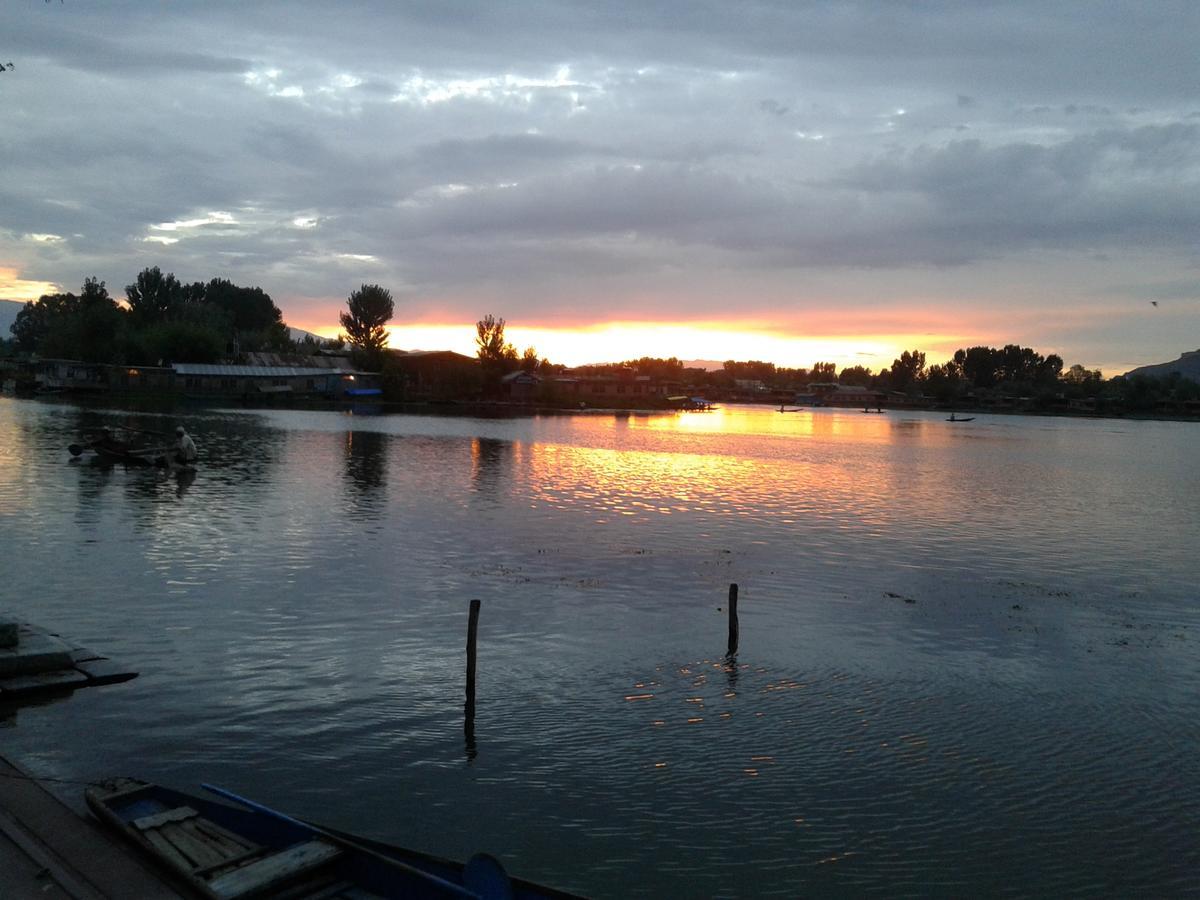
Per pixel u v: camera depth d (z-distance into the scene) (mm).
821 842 13570
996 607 27203
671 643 22406
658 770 15602
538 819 13898
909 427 141125
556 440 84438
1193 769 16312
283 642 21188
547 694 18766
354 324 186750
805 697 19156
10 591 24422
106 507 37531
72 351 140125
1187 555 36969
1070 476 68812
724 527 39281
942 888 12547
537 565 30219
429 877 10461
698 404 181125
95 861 11328
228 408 111688
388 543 32781
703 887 12352
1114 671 21531
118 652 20047
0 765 14281
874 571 31609
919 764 16203
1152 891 12625
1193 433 148250
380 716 17312
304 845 11383
